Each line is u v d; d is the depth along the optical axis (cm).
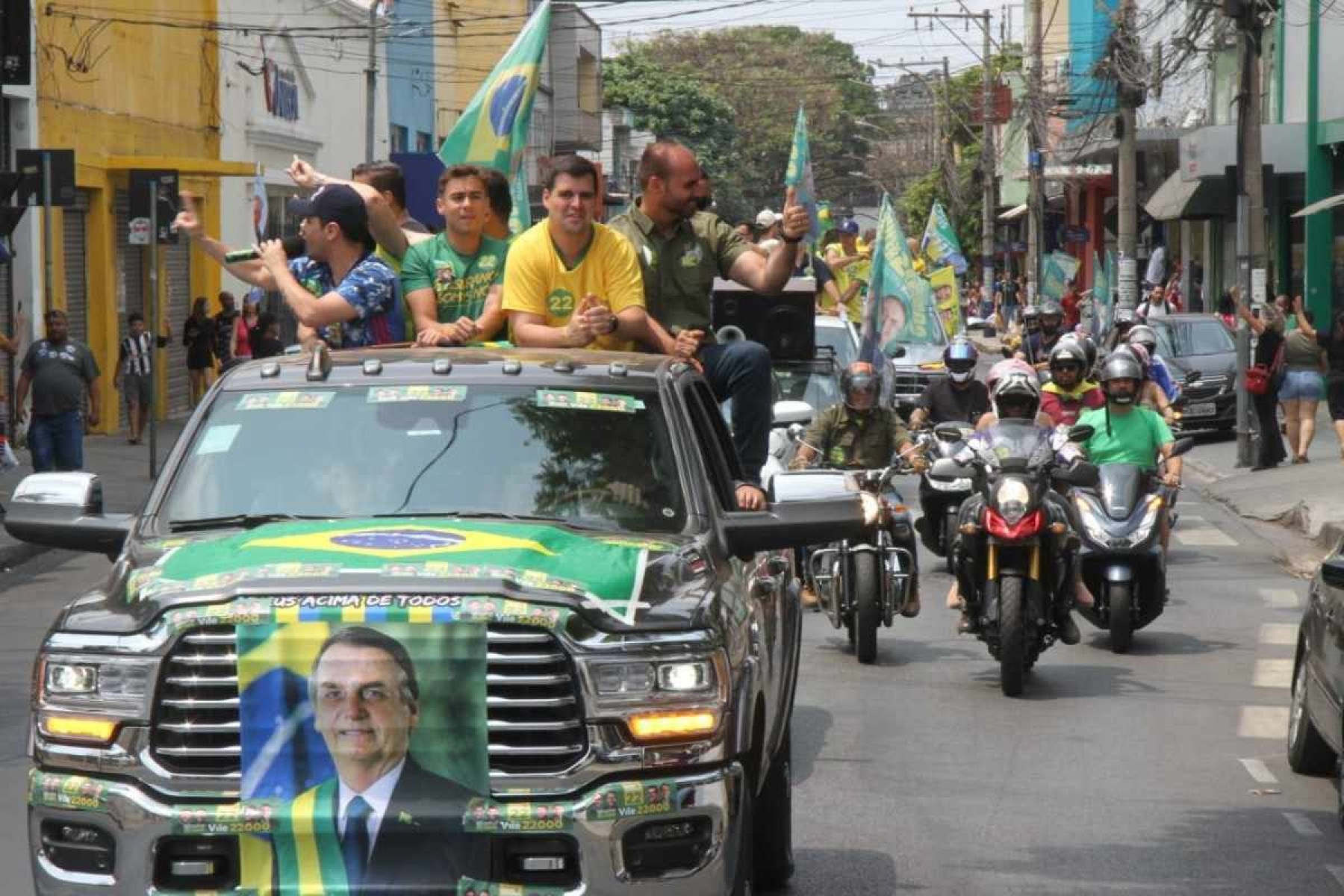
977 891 1105
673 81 15925
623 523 897
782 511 923
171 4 5322
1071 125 10100
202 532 878
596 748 762
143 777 766
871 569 1891
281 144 6431
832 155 18362
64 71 4466
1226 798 1344
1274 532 3028
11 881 1114
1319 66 5859
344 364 973
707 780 777
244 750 760
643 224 1286
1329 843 1220
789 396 2577
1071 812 1300
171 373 5419
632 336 1145
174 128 5359
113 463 4016
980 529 1753
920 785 1376
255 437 931
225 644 769
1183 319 4762
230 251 1224
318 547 809
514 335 1125
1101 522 1956
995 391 1950
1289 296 6338
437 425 930
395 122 8269
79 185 4591
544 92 12131
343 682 757
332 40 7012
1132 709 1667
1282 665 1895
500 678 761
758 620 905
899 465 1948
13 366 4166
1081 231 9081
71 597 2370
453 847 757
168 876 766
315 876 758
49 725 783
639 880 762
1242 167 3922
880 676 1828
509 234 1291
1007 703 1692
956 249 5312
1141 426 2100
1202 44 7212
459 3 9469
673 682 776
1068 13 11094
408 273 1219
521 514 893
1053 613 1780
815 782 1384
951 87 15375
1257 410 3816
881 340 3338
